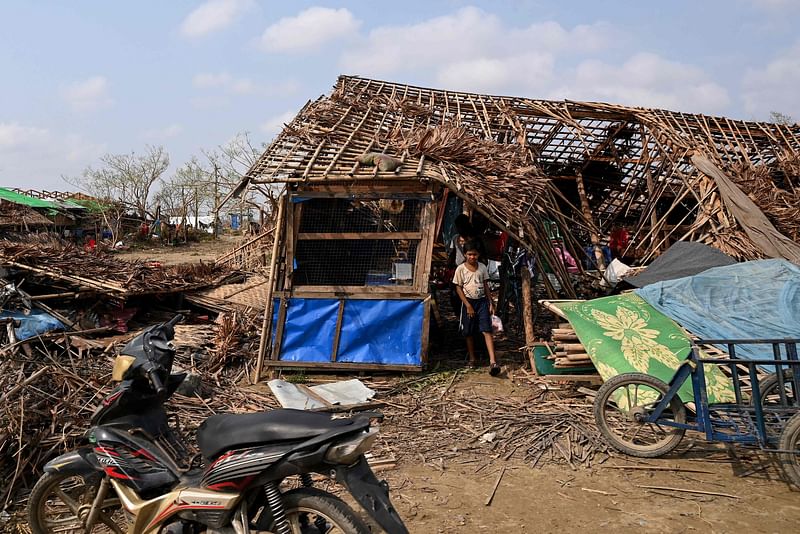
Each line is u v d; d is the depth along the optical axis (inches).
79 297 358.6
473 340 328.5
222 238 1930.4
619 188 666.2
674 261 350.0
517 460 207.8
